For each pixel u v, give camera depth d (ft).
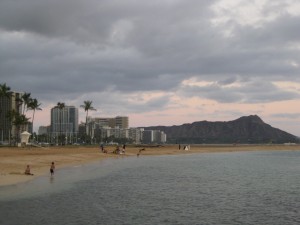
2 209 92.58
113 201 110.73
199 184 162.71
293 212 97.86
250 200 117.70
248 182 173.68
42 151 348.38
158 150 574.15
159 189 142.31
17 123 508.12
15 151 320.91
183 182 169.89
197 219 88.02
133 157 402.52
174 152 556.51
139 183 161.89
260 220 88.17
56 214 88.74
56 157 293.84
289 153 650.02
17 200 105.50
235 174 219.00
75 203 104.58
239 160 390.21
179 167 270.26
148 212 94.94
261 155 548.31
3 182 141.69
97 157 345.72
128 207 101.19
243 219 89.04
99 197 117.70
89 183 155.33
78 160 292.81
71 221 82.23
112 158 353.31
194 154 538.88
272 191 140.87
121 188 142.61
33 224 78.54
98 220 84.12
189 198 120.26
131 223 82.23
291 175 214.48
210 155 519.19
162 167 265.13
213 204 109.29
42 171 193.47
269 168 273.75
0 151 311.47
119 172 214.90
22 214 87.45
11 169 185.26
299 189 147.13
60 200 108.37
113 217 87.76
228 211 98.48
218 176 205.16
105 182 161.17
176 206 104.68
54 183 147.33
